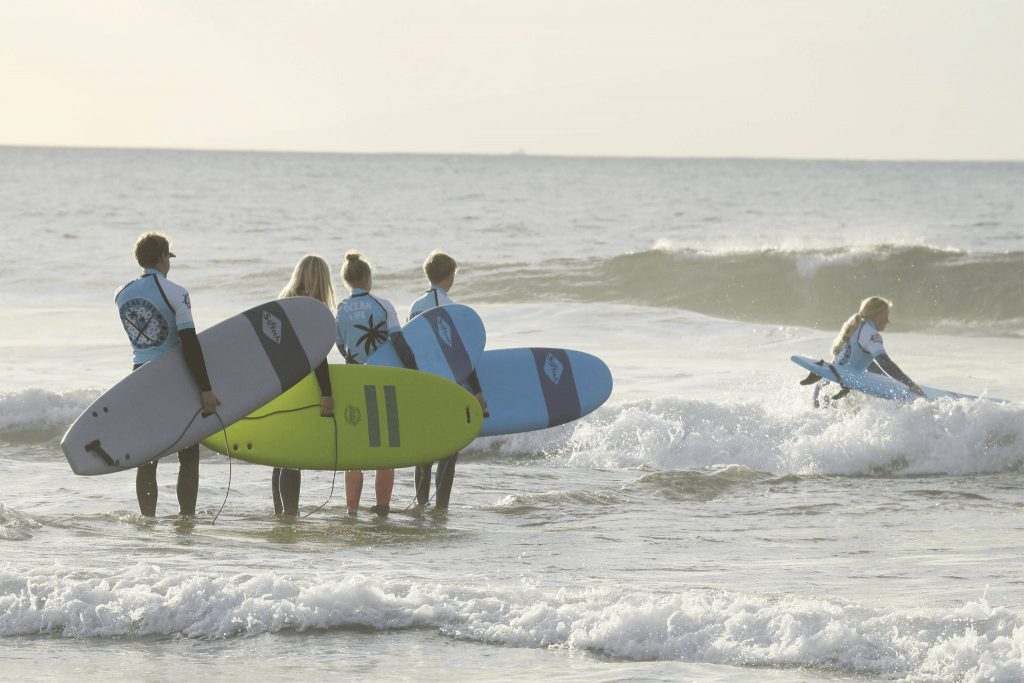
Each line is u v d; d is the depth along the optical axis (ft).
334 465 64.80
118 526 58.03
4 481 76.02
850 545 56.75
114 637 37.45
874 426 89.56
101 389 106.52
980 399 91.76
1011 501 72.84
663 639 35.99
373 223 468.75
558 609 38.34
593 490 75.82
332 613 38.55
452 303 71.87
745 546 56.29
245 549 51.60
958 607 40.93
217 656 35.40
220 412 61.67
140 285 60.90
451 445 66.08
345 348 67.67
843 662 33.91
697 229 463.01
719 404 99.25
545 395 75.77
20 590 40.11
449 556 52.29
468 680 32.99
